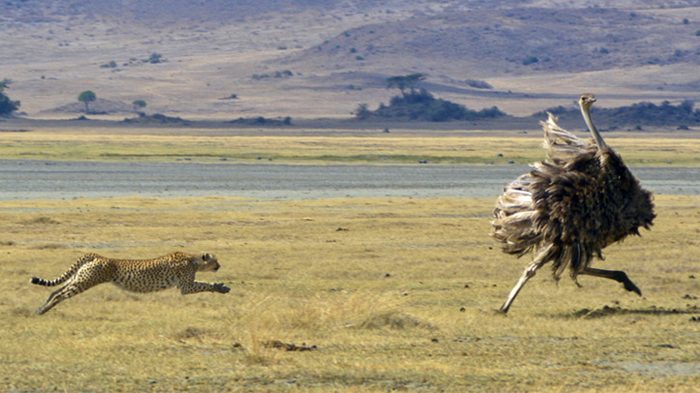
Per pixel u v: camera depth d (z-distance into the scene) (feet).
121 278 117.60
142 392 79.82
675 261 174.81
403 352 95.35
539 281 151.53
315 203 301.84
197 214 255.29
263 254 178.70
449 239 209.46
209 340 98.94
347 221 242.37
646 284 149.07
